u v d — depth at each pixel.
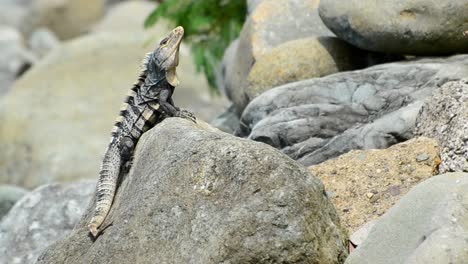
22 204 14.66
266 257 9.35
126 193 10.84
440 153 11.41
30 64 34.78
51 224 14.27
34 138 24.17
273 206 9.47
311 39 14.62
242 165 9.75
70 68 27.00
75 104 25.34
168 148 10.55
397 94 13.06
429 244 8.77
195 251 9.55
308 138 13.05
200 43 19.97
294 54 14.45
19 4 45.75
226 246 9.39
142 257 9.87
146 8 37.12
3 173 24.02
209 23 19.64
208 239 9.52
